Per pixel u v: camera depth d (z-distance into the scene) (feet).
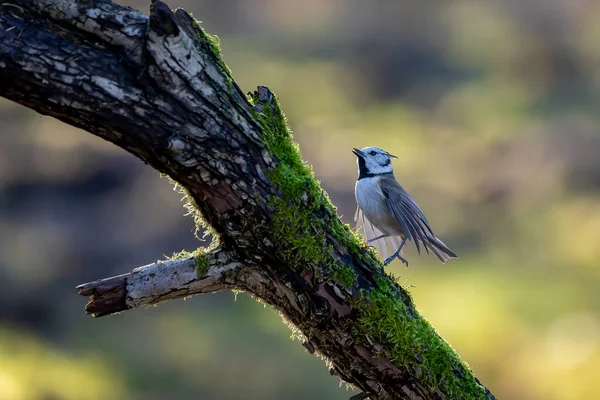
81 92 12.76
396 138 79.66
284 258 14.82
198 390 44.96
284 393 44.98
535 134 78.38
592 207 65.82
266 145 14.28
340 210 61.05
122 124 13.17
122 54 12.89
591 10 98.17
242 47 97.45
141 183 62.13
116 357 46.80
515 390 46.93
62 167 61.77
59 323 49.08
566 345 49.29
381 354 15.56
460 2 102.63
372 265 15.67
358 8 102.37
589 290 54.95
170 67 12.99
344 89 90.33
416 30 100.12
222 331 50.47
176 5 101.14
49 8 12.48
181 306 52.95
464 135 80.12
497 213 66.85
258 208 14.34
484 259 60.95
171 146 13.42
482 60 96.37
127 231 57.16
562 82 92.38
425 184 70.44
